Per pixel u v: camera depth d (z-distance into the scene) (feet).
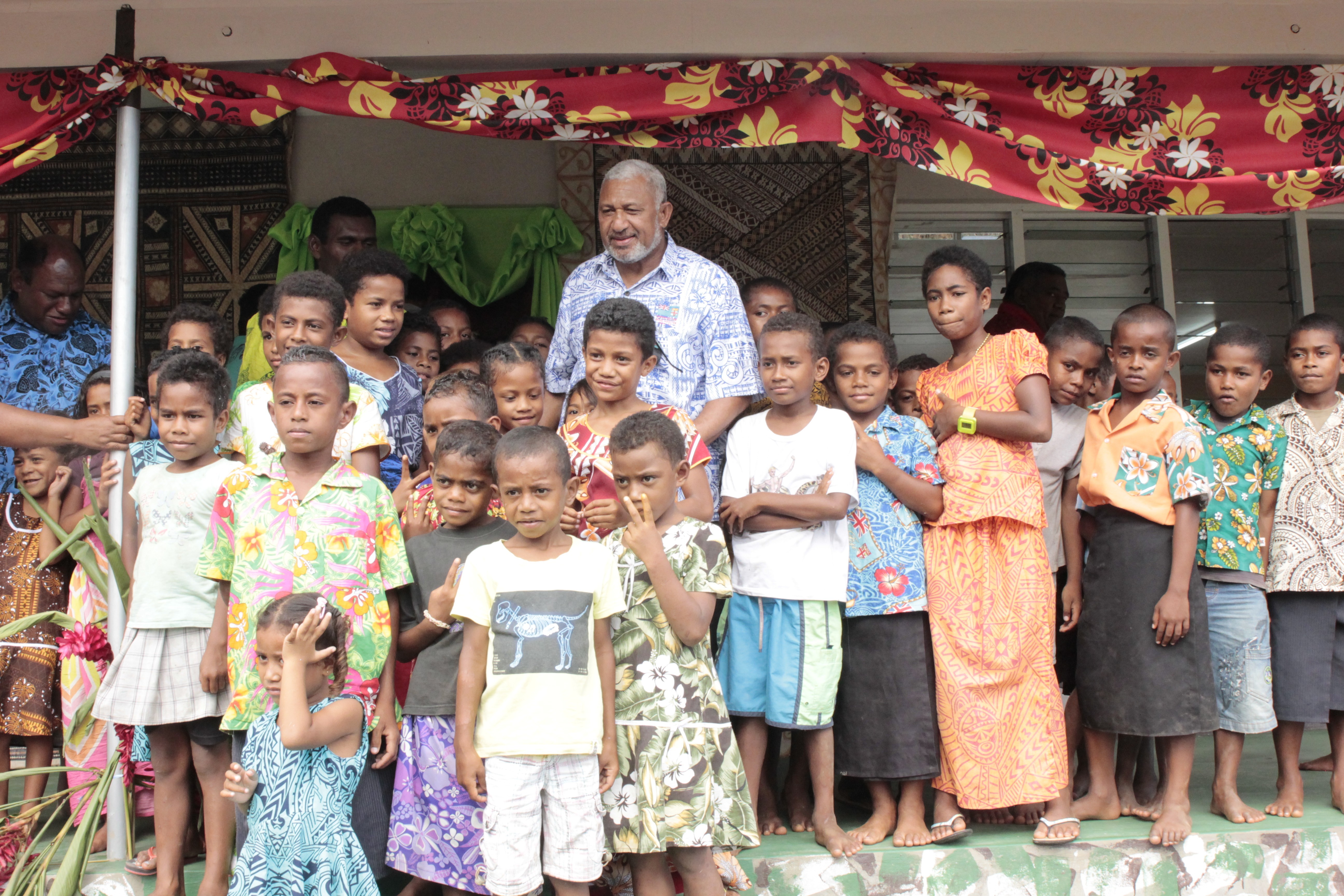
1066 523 11.94
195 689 8.97
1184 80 12.53
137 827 11.00
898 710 10.09
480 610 8.10
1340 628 11.19
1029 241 19.27
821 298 17.84
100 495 10.52
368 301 11.06
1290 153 12.58
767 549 9.96
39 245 13.15
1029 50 12.33
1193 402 12.23
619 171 11.05
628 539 8.25
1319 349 11.55
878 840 9.98
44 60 11.78
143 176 17.08
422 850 8.32
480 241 17.61
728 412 10.85
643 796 8.28
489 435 9.02
